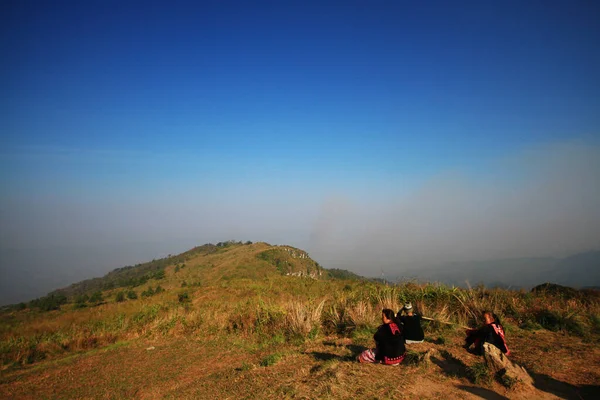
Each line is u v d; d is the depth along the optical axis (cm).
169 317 1401
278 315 1174
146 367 910
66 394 758
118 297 4197
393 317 616
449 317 920
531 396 470
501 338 600
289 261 8150
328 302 1227
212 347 1051
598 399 454
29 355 1109
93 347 1217
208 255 10781
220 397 584
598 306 955
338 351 750
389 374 550
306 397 489
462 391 486
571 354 622
